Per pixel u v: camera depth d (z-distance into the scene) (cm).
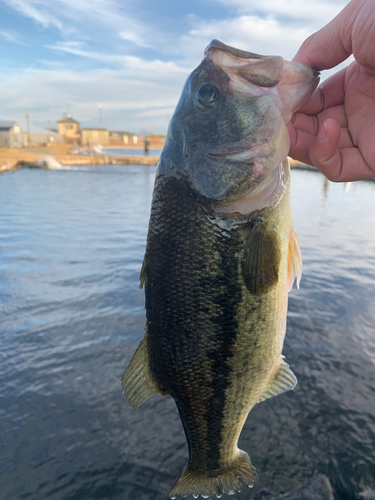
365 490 38
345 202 267
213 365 24
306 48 25
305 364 60
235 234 23
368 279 102
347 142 27
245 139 23
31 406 50
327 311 80
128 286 93
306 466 42
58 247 130
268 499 38
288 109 23
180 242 23
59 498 38
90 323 73
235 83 23
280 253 23
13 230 155
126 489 39
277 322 24
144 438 46
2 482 40
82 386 54
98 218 188
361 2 22
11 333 69
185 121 24
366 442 45
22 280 96
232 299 23
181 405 26
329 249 136
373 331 71
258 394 25
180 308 24
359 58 23
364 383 55
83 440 45
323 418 48
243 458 28
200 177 23
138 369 26
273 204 23
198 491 27
